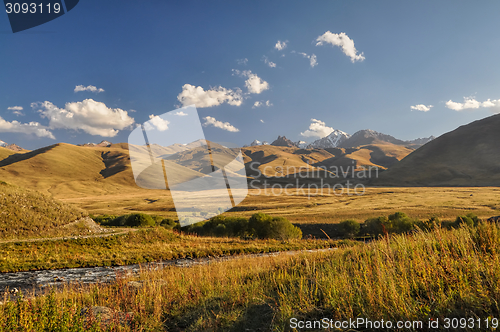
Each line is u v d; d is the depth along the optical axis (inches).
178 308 209.2
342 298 130.7
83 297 235.9
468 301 99.7
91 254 705.6
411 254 154.9
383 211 2389.3
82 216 1063.0
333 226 1807.3
